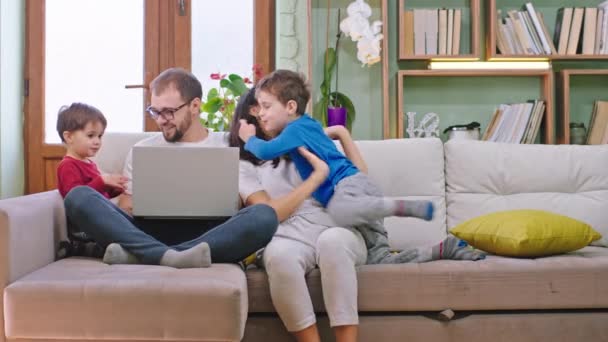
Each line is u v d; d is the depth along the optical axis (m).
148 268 1.75
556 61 3.67
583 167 2.58
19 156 3.85
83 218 1.88
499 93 3.66
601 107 3.54
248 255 1.90
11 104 3.76
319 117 3.52
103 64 3.90
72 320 1.64
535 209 2.43
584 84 3.67
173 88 2.31
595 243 2.46
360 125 3.61
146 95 3.87
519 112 3.47
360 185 2.03
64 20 3.90
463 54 3.50
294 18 3.71
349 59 3.60
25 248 1.77
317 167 2.06
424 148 2.56
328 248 1.82
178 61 3.84
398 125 3.49
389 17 3.68
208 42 3.86
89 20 3.90
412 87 3.67
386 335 1.89
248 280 1.87
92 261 1.91
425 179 2.53
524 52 3.49
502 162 2.58
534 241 2.05
